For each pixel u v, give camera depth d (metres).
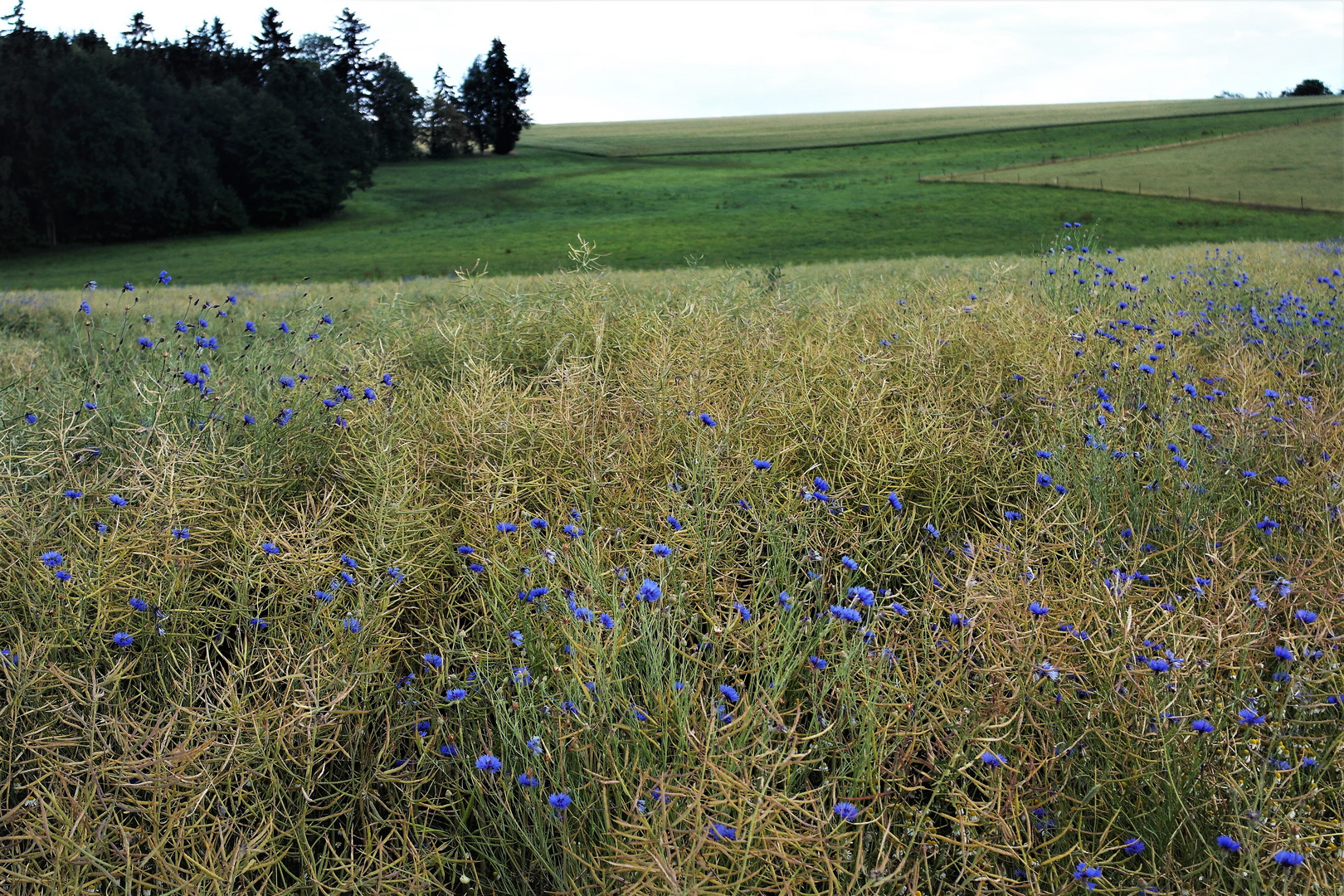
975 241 46.41
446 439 3.80
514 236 59.94
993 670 2.30
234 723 2.22
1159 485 3.45
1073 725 2.34
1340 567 2.82
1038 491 3.51
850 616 2.43
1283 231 42.88
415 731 2.42
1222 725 2.17
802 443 3.80
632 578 2.79
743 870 1.72
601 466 3.55
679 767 2.07
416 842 2.20
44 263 59.91
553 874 2.01
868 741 2.10
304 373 4.60
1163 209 52.66
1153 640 2.43
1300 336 5.79
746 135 129.00
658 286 10.51
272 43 112.06
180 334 4.99
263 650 2.61
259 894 1.95
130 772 2.03
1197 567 2.93
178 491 2.96
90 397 4.00
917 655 2.66
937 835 2.04
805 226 56.56
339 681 2.34
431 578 3.03
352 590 2.74
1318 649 2.41
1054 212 54.56
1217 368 4.93
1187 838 2.06
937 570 3.07
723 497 3.35
